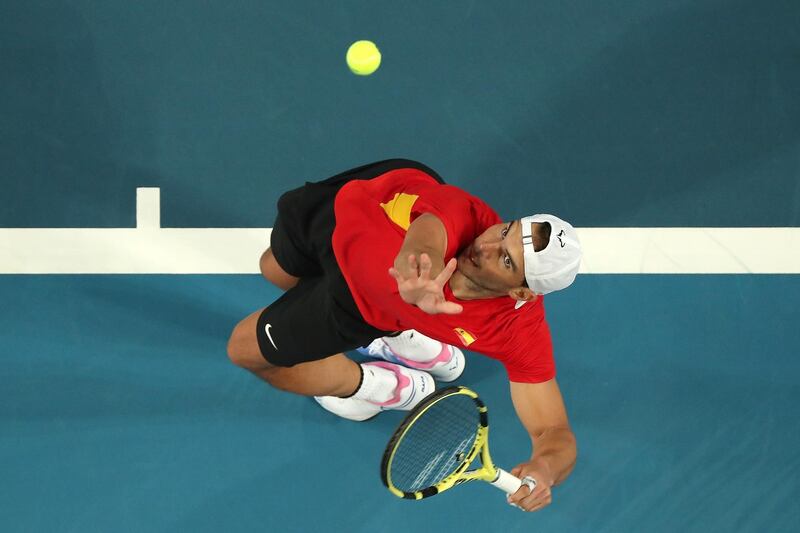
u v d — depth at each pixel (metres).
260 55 19.27
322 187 13.91
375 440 17.78
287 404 17.86
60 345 17.70
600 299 18.86
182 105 18.91
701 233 19.17
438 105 19.36
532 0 20.03
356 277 12.60
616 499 17.81
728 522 17.77
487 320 12.34
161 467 17.31
